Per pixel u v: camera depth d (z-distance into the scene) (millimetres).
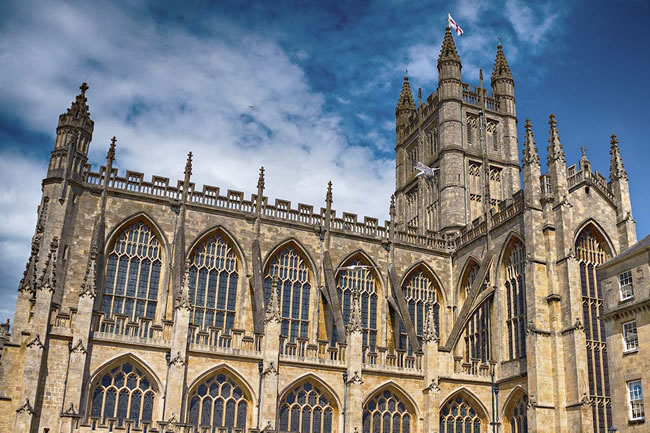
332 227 92375
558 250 76875
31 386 61688
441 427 77812
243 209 88250
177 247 81125
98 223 78688
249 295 83500
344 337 77938
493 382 80750
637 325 65125
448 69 114188
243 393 70312
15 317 68562
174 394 65562
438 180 110812
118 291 79250
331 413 73562
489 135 113375
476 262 91812
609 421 72875
